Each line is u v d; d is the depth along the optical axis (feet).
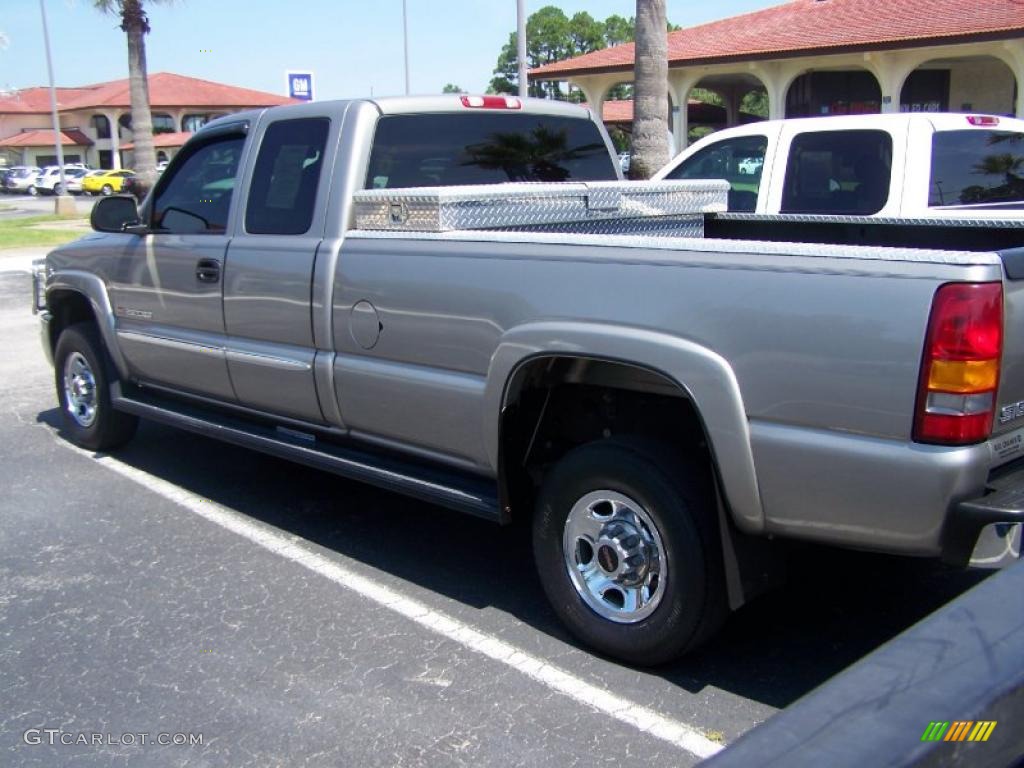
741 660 12.63
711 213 18.70
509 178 17.97
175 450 22.81
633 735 11.09
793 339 10.39
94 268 20.75
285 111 16.75
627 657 12.42
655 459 11.75
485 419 13.24
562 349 12.11
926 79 77.46
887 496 10.07
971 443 9.76
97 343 21.59
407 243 14.16
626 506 12.13
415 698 11.98
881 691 4.90
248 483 20.31
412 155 16.48
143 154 87.40
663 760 10.64
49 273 22.31
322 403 15.75
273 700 12.05
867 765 4.40
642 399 13.11
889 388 9.89
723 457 10.99
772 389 10.59
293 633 13.75
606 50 86.74
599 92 83.66
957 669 5.03
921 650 5.23
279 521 18.11
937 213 20.71
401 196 14.42
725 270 10.86
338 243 15.21
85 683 12.59
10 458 22.36
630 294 11.58
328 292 15.23
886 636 13.14
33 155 222.07
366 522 18.02
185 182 18.66
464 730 11.29
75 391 22.71
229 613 14.42
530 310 12.51
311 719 11.62
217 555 16.57
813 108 80.69
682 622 11.73
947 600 14.07
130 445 23.29
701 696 11.82
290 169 16.39
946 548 9.93
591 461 12.27
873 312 9.93
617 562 12.25
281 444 16.87
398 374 14.33
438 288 13.57
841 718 4.72
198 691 12.32
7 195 182.50
